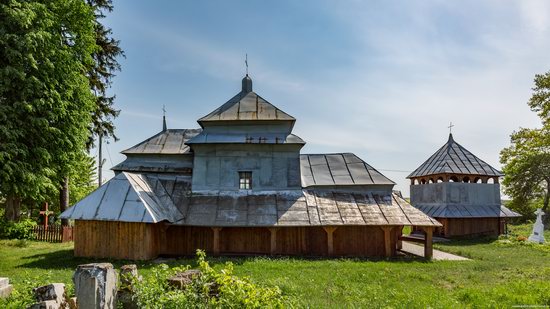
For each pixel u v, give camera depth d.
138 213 16.12
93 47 23.91
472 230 33.06
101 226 16.66
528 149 41.88
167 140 21.86
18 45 18.19
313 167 21.73
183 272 7.25
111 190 17.00
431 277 13.49
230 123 20.72
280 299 7.12
